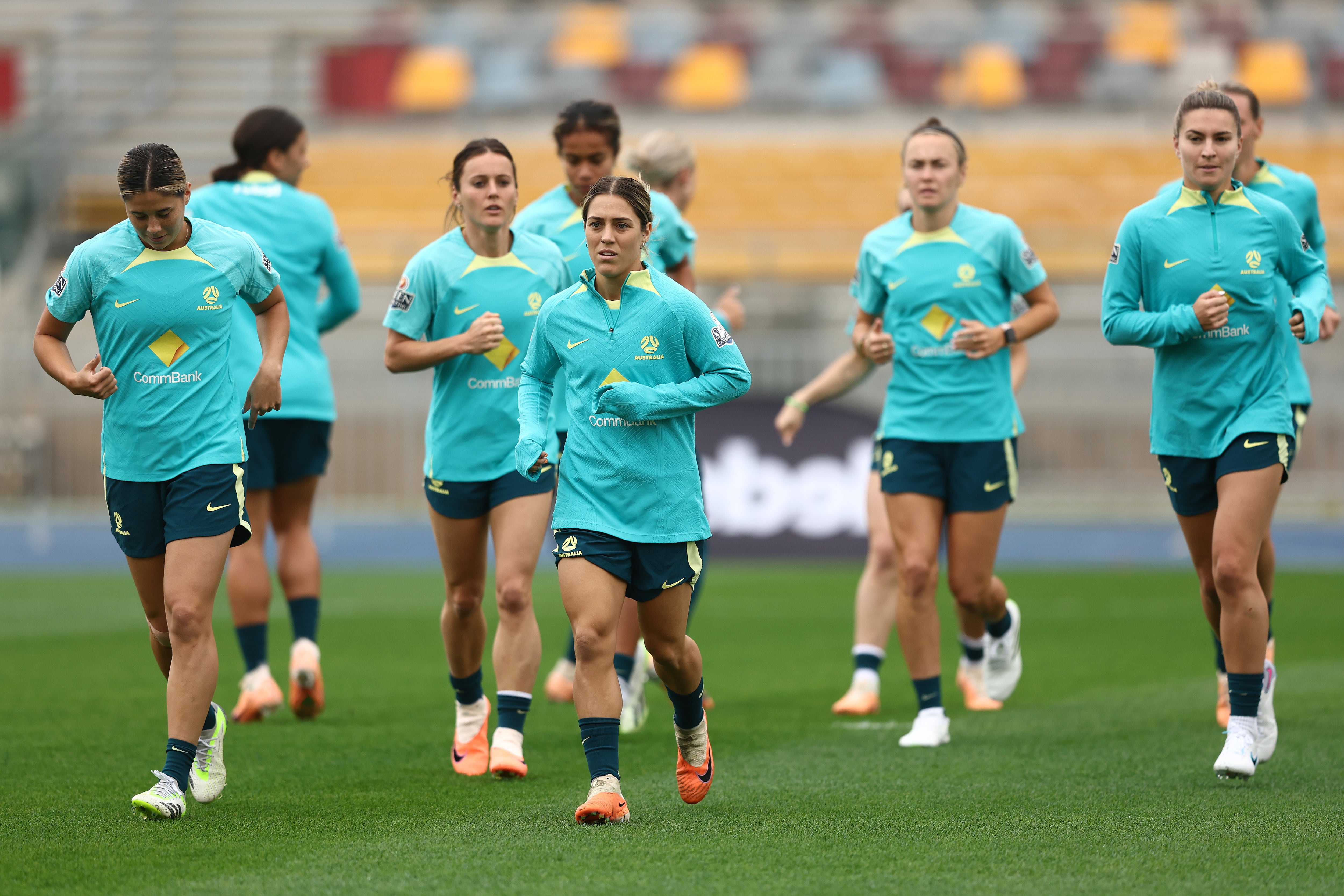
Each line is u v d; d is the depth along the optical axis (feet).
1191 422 59.67
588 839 48.06
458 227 63.10
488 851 46.50
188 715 51.72
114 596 142.72
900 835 48.49
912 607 67.36
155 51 273.33
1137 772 59.57
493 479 60.70
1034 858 45.29
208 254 53.16
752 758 63.72
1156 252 60.54
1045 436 178.50
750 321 213.46
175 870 44.29
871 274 70.54
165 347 52.31
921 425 68.23
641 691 73.92
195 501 52.01
